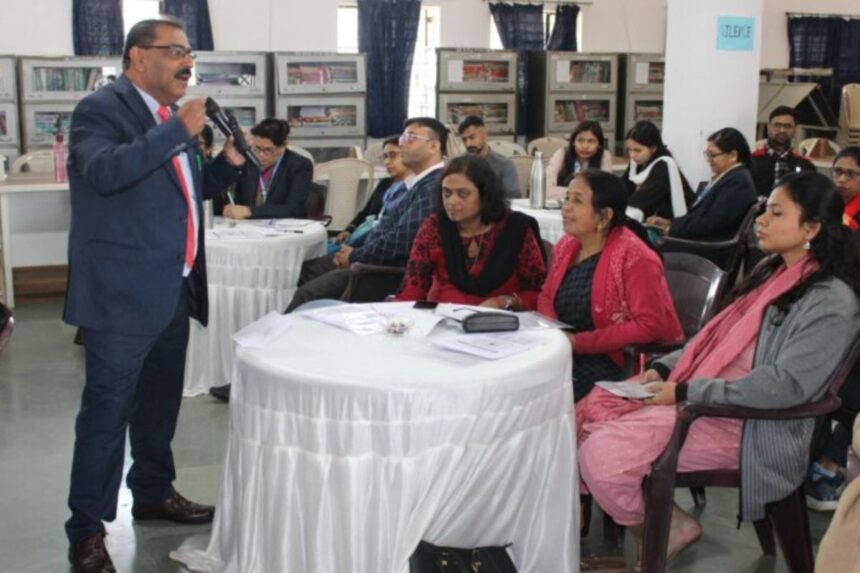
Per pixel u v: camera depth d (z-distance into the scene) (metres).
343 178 6.30
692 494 3.01
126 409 2.46
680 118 6.14
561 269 2.84
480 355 2.08
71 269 2.37
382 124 9.29
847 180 3.63
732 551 2.68
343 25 9.31
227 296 3.94
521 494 2.07
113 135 2.32
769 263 2.40
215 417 3.76
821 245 2.20
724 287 2.86
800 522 2.29
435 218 3.08
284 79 8.34
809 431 2.20
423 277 3.09
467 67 9.05
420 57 9.59
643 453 2.22
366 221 4.65
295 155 4.86
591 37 9.97
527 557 2.13
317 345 2.17
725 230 4.76
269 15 8.91
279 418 1.98
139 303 2.37
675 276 2.99
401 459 1.91
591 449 2.27
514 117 9.30
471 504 2.01
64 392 4.15
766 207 2.31
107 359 2.38
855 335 2.15
